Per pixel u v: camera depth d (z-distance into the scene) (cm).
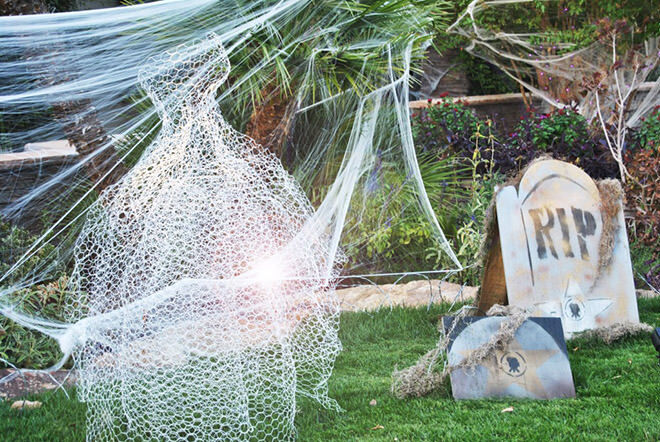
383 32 626
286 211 296
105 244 272
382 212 698
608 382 332
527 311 342
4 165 681
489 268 420
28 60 577
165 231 260
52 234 624
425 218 694
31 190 683
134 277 261
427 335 447
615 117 926
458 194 746
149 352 268
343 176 718
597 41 1062
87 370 284
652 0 1003
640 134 845
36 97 606
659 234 589
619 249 419
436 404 313
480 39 1211
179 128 274
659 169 610
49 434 297
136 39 591
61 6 940
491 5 1134
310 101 705
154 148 278
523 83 1208
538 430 274
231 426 277
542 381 320
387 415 302
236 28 567
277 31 579
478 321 330
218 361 271
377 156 741
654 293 541
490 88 1344
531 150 816
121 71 599
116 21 580
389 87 689
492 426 280
